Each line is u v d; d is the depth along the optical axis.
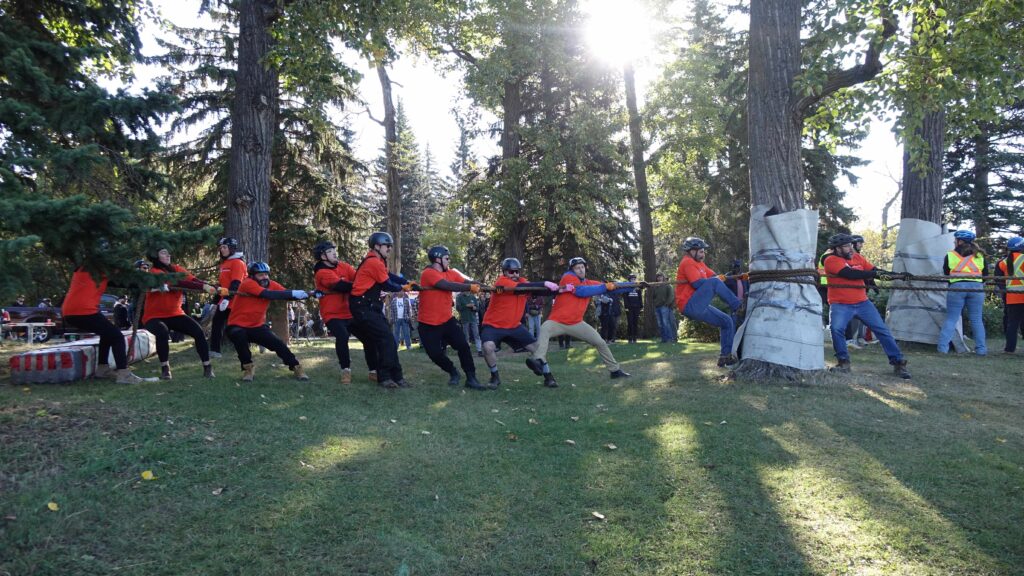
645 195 23.03
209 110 18.91
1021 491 4.45
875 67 8.33
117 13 11.27
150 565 3.46
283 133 19.48
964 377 8.16
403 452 5.29
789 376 7.88
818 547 3.77
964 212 29.25
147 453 4.84
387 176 22.70
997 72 8.59
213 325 10.91
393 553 3.68
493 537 3.93
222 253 9.90
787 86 8.44
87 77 9.75
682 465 5.03
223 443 5.26
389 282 8.40
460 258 32.44
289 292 8.02
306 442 5.43
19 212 4.92
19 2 10.40
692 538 3.90
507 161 21.27
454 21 20.66
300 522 3.99
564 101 23.94
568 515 4.23
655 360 11.12
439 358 8.60
